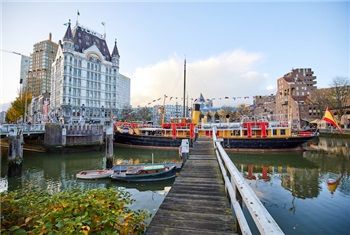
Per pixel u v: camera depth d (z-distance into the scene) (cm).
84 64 5662
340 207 931
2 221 293
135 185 1335
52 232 249
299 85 6669
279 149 2567
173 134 2848
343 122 4962
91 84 5831
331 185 1289
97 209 320
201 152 1047
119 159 2342
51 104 6088
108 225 314
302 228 747
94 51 5962
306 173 1634
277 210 909
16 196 378
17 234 247
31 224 284
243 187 238
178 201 414
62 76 5222
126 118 6781
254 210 176
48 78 9912
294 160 2148
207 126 2808
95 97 5912
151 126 3350
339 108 4875
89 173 1509
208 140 1662
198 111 2950
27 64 5644
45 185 1384
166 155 2542
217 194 456
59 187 1330
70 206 316
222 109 4841
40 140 2756
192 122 2936
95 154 2656
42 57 9981
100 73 6084
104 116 6047
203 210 369
